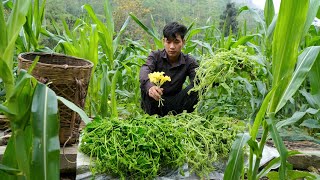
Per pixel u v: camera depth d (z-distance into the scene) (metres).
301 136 2.97
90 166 1.91
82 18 4.41
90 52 3.05
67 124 2.34
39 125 1.33
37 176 1.30
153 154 1.93
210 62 2.25
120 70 3.68
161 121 2.24
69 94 2.24
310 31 3.38
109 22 3.62
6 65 1.36
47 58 2.62
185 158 2.01
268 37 2.99
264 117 1.71
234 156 1.57
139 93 3.66
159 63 2.97
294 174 1.88
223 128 2.31
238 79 2.71
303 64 1.62
